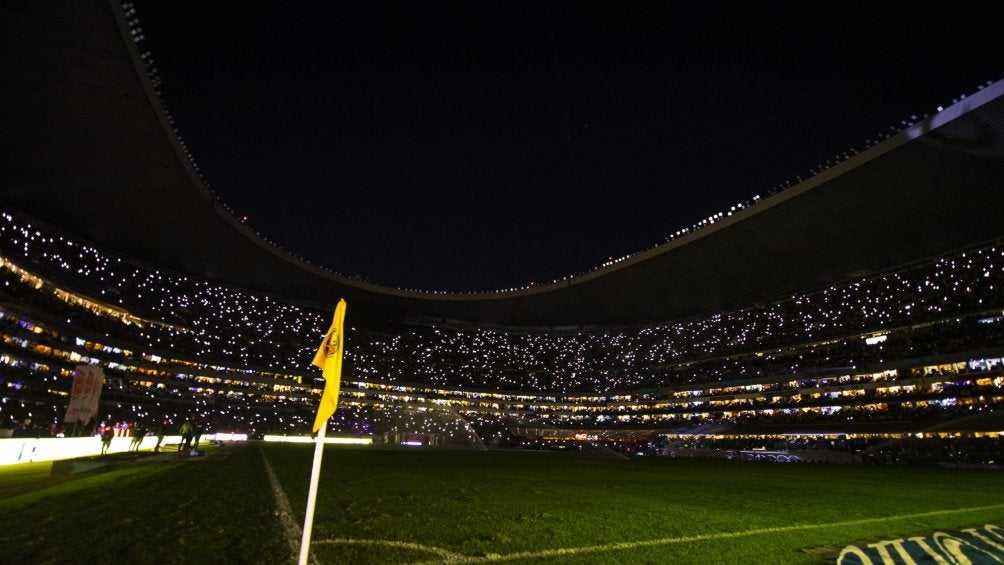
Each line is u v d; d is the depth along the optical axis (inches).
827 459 1501.0
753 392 2161.7
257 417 2212.1
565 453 1662.2
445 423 2630.4
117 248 2090.3
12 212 1712.6
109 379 1835.6
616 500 395.9
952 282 1707.7
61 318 1672.0
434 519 282.7
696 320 2645.2
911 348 1732.3
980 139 1285.7
